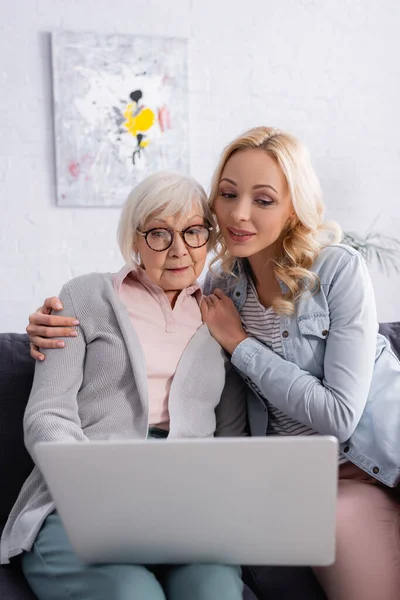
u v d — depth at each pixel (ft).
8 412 5.64
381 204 13.66
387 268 13.60
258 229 5.57
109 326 5.48
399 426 5.44
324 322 5.61
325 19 13.15
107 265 12.69
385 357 5.86
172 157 12.68
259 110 13.06
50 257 12.48
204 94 12.84
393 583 4.84
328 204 13.44
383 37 13.42
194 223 5.56
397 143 13.61
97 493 3.87
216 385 5.66
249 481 3.78
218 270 6.34
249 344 5.64
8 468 5.60
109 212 12.62
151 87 12.48
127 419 5.34
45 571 4.72
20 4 12.00
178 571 4.50
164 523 3.96
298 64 13.12
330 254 5.74
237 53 12.88
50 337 5.41
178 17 12.62
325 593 5.03
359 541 4.97
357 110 13.43
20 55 12.09
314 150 13.32
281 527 3.91
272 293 5.89
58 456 3.78
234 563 4.13
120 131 12.43
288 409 5.44
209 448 3.71
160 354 5.56
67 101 12.17
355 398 5.33
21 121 12.19
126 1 12.39
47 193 12.39
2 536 5.15
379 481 5.60
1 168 12.18
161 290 5.68
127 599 4.17
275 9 12.95
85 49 12.17
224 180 5.63
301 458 3.70
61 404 5.20
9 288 12.39
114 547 4.11
